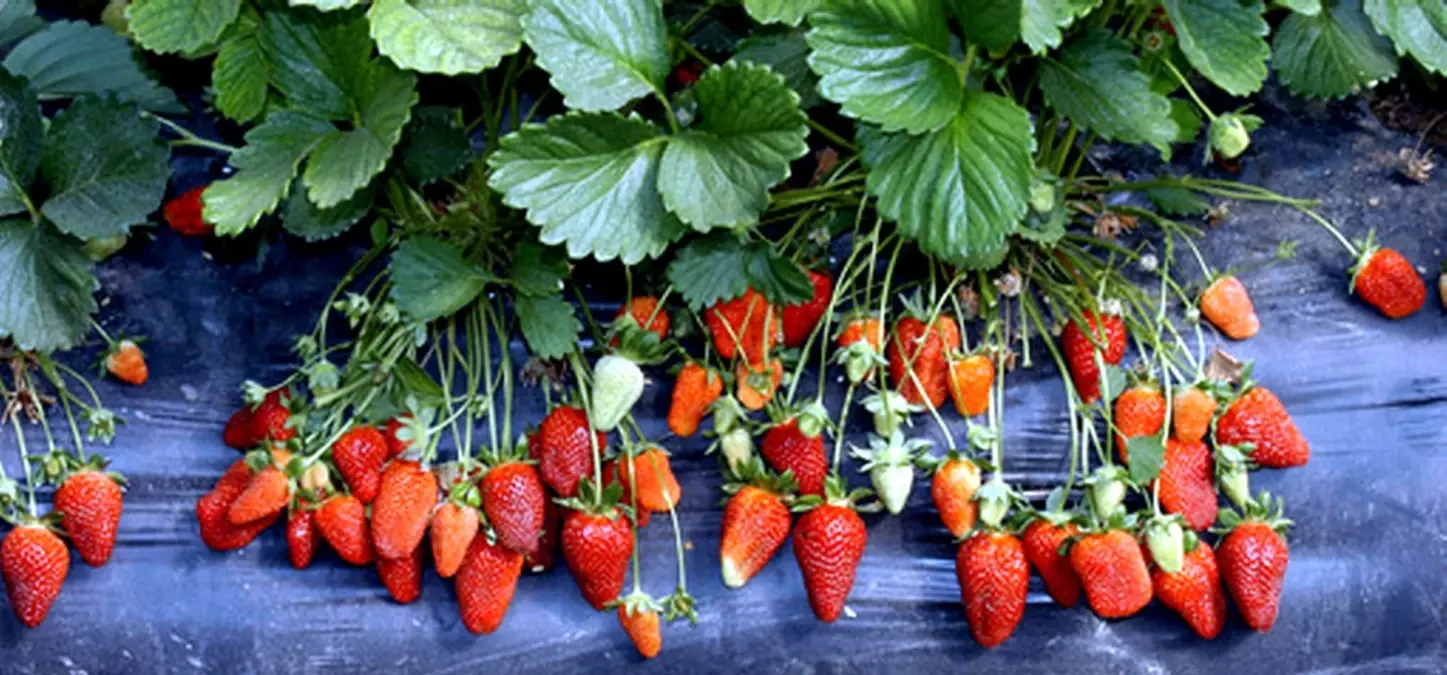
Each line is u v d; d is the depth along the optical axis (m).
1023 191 0.72
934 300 0.78
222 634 0.80
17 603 0.79
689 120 0.78
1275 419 0.79
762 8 0.73
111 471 0.80
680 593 0.78
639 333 0.77
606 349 0.78
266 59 0.76
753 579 0.80
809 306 0.79
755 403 0.77
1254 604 0.78
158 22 0.75
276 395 0.80
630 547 0.77
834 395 0.80
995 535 0.77
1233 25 0.75
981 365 0.78
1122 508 0.76
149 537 0.80
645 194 0.74
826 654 0.80
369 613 0.80
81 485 0.79
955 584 0.80
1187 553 0.78
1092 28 0.76
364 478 0.78
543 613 0.80
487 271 0.80
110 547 0.79
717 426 0.77
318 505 0.78
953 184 0.73
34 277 0.78
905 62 0.73
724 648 0.80
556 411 0.78
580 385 0.77
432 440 0.78
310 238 0.79
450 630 0.80
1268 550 0.78
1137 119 0.74
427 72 0.75
